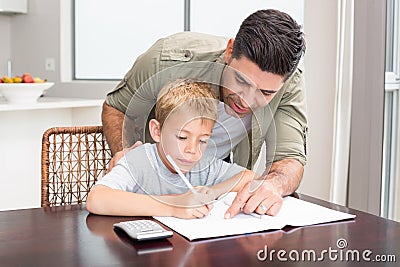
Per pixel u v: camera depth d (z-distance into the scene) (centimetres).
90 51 452
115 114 183
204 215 134
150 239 117
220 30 375
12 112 320
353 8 261
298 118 171
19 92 313
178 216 134
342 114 265
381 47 252
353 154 264
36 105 312
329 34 269
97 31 446
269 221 132
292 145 166
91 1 448
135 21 427
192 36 173
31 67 476
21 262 105
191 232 122
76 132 186
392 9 250
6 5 452
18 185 327
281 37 129
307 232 126
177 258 108
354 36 260
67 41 456
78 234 123
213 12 379
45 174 177
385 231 127
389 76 252
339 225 132
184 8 397
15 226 129
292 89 167
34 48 472
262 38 128
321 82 273
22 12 466
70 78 459
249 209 135
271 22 131
